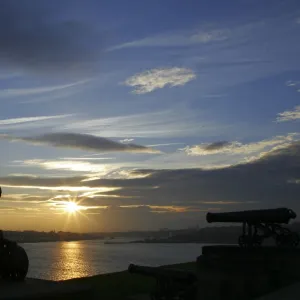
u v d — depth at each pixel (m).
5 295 8.59
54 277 61.94
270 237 15.16
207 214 15.72
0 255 11.45
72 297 9.38
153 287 12.47
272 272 13.34
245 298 12.24
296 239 14.91
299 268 13.32
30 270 76.56
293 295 11.80
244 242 15.30
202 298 11.70
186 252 154.75
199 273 13.70
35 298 8.77
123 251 175.75
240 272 13.58
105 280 13.77
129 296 11.23
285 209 15.03
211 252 14.34
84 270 78.19
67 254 154.88
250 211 15.42
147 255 132.62
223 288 12.51
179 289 9.99
